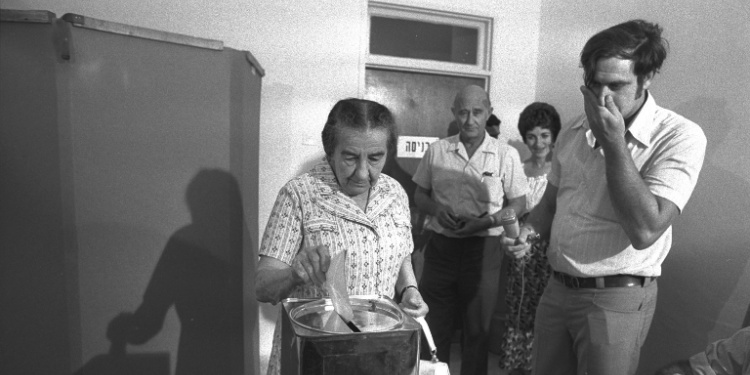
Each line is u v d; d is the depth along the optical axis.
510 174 2.22
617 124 1.15
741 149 1.66
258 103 2.12
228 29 2.22
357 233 1.13
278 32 2.31
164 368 1.50
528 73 2.91
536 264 2.13
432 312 2.26
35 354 1.23
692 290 1.83
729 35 1.71
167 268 1.49
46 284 1.22
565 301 1.51
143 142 1.40
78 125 1.24
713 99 1.78
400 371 0.73
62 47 1.19
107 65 1.30
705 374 1.06
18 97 1.17
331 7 2.40
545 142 2.43
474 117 2.16
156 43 1.41
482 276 2.17
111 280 1.35
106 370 1.36
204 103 1.56
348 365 0.70
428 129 2.82
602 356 1.40
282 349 0.89
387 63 2.64
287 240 1.12
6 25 1.15
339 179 1.09
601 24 2.37
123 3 2.02
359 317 0.87
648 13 2.08
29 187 1.19
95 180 1.29
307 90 2.39
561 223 1.52
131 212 1.38
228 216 1.69
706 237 1.78
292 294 1.15
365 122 1.00
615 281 1.39
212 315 1.66
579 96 2.55
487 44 2.84
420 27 2.75
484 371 2.25
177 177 1.49
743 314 1.64
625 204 1.17
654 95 2.07
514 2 2.83
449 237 2.21
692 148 1.25
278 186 2.37
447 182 2.24
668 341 1.93
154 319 1.47
